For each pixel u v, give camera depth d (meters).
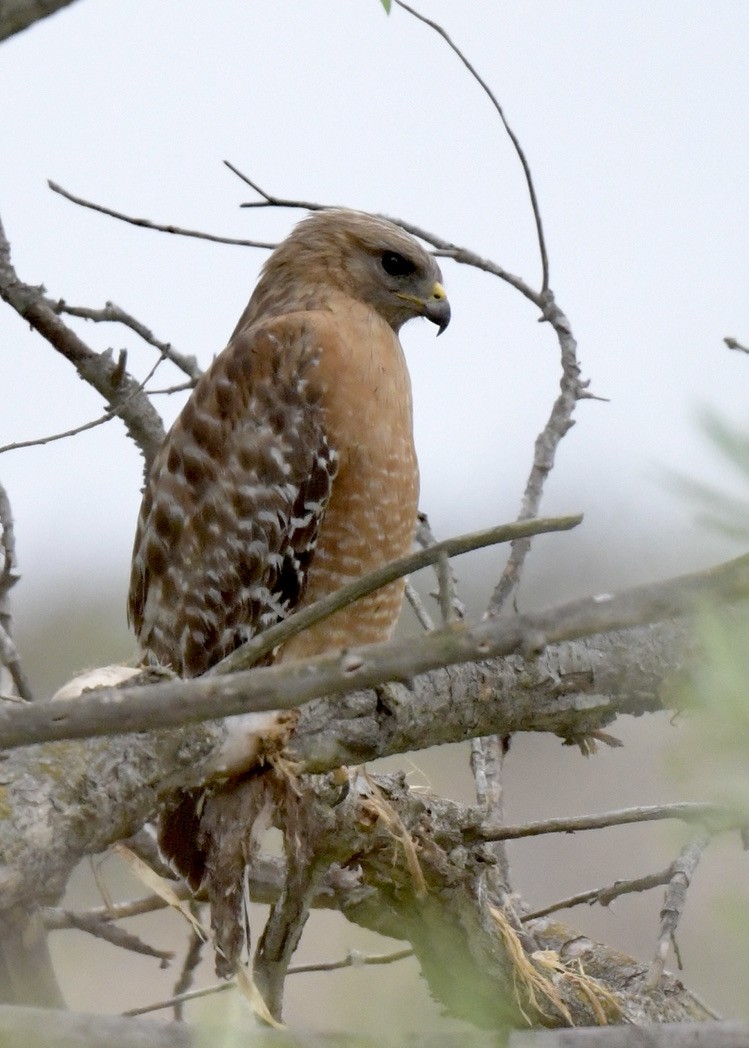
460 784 14.22
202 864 7.14
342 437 9.80
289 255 10.81
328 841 6.57
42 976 5.25
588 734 6.78
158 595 10.00
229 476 9.86
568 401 9.12
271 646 5.38
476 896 6.99
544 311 9.40
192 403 10.11
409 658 3.51
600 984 7.68
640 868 14.00
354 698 6.25
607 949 7.98
